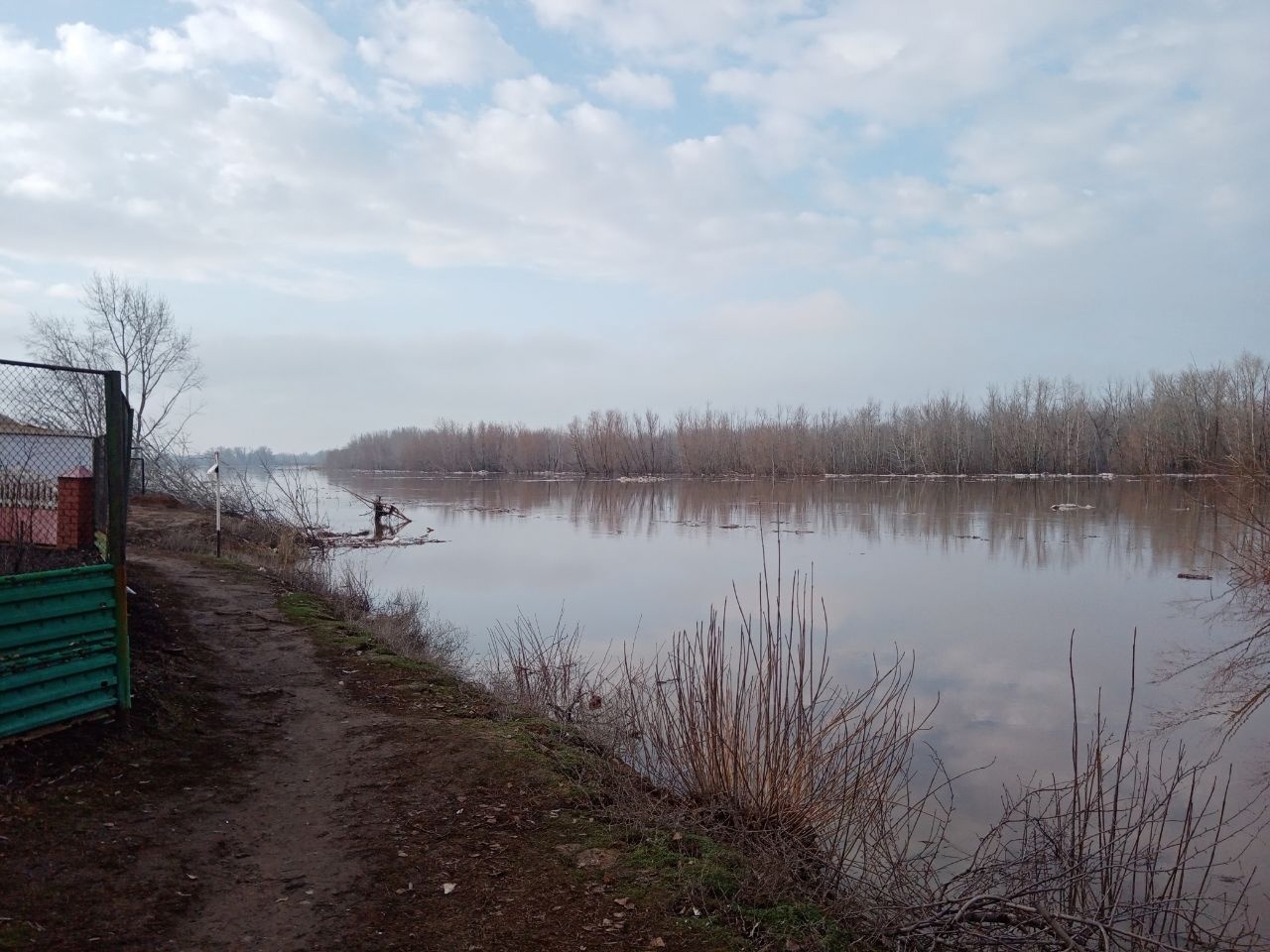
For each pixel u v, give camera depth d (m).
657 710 6.75
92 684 5.43
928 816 6.76
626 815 5.14
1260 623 15.01
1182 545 26.17
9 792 4.52
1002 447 76.69
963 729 9.31
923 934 4.18
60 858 4.07
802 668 5.61
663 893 4.21
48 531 9.83
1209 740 9.17
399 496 58.59
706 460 88.00
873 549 26.27
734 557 24.69
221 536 21.16
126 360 29.62
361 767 5.94
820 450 84.44
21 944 3.34
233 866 4.29
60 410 9.63
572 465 104.00
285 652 9.26
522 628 14.38
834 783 5.38
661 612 16.12
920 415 84.06
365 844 4.66
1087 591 18.52
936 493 55.12
